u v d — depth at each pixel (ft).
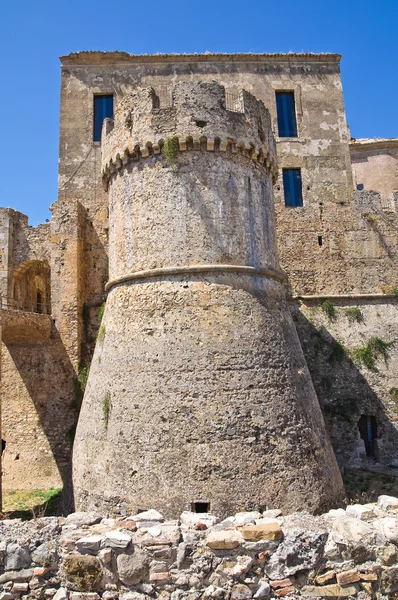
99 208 79.56
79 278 74.02
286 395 44.37
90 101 87.20
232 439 40.42
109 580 25.14
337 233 83.66
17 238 78.18
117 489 41.04
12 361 71.97
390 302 77.97
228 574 24.64
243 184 48.52
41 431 69.72
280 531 25.39
